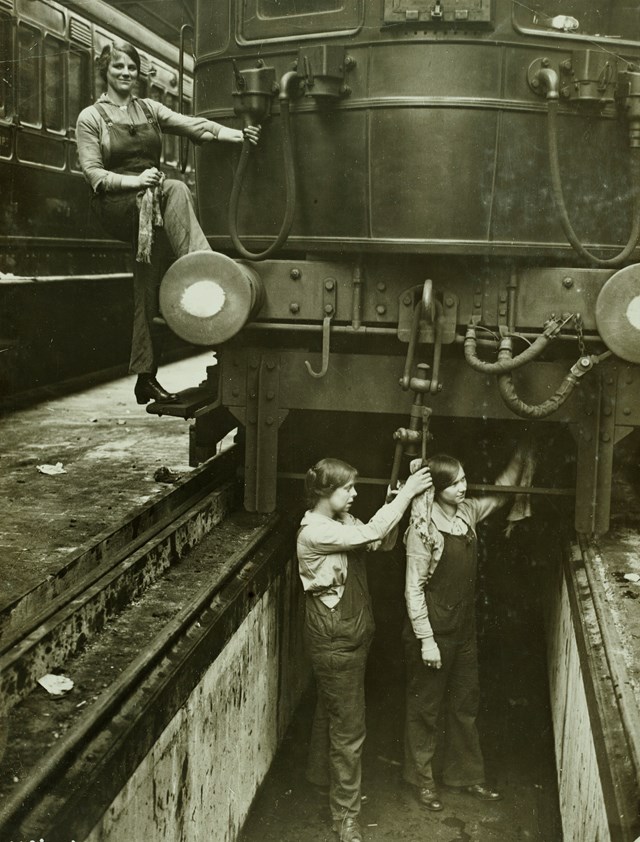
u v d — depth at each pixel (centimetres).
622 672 289
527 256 374
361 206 377
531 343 384
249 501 447
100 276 835
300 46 380
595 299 380
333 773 407
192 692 314
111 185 404
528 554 568
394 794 448
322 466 388
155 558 364
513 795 448
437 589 406
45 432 587
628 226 377
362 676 403
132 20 875
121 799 251
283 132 373
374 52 363
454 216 366
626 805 231
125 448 540
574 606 362
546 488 417
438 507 406
